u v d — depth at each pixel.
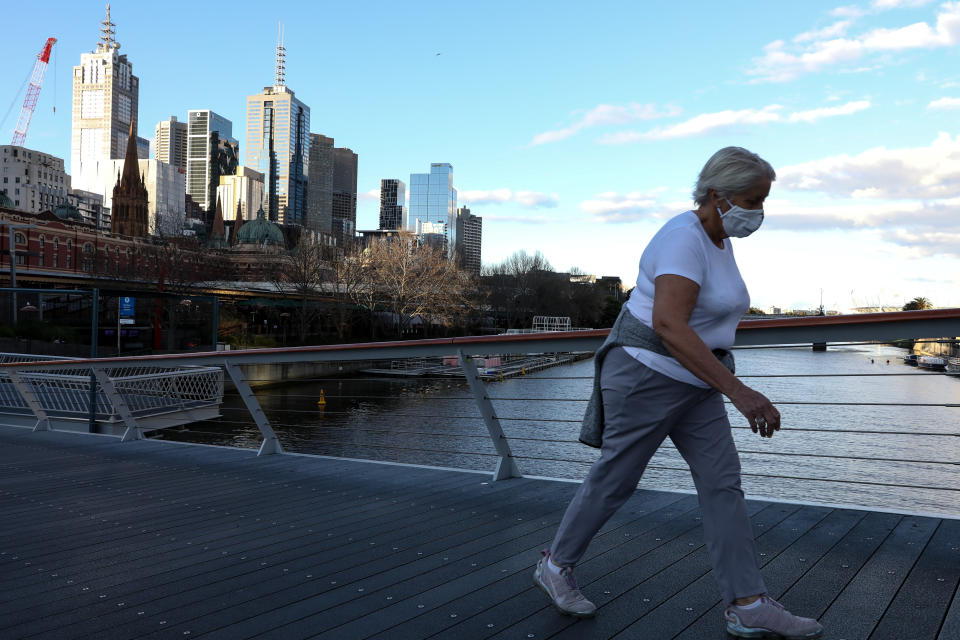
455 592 2.46
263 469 5.35
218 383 13.82
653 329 1.91
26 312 22.41
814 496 21.98
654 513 3.49
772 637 1.93
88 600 2.48
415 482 4.62
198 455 6.16
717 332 1.94
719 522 1.98
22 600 2.50
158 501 4.33
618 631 2.07
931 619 2.08
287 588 2.56
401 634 2.09
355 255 70.00
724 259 1.94
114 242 87.94
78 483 5.01
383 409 37.88
